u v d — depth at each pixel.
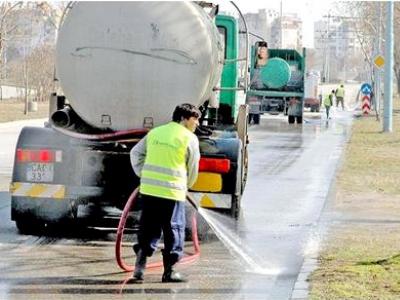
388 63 84.81
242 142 29.39
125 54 26.03
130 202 21.95
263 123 107.38
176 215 21.05
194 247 25.28
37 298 19.08
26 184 27.28
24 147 27.27
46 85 137.12
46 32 131.25
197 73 26.33
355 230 28.36
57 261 23.36
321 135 83.62
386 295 18.72
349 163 52.62
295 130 92.31
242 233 28.23
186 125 21.47
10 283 20.58
